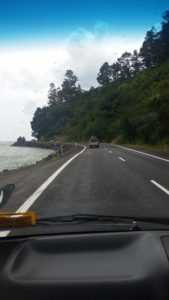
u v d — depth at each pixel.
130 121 71.38
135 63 180.25
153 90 84.75
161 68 115.56
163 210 8.99
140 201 10.27
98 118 118.06
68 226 4.33
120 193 11.77
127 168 20.00
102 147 56.78
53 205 10.07
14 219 3.67
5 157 73.12
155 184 13.67
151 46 158.75
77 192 12.25
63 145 99.25
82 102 187.00
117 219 4.52
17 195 12.30
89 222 4.54
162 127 55.97
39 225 4.53
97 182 14.62
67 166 22.70
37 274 2.95
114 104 114.19
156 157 28.69
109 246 3.38
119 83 170.88
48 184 14.66
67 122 181.38
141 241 3.47
